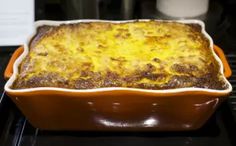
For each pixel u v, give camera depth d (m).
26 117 0.47
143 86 0.43
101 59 0.46
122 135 0.48
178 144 0.46
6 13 0.64
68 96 0.42
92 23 0.54
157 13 0.69
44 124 0.47
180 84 0.43
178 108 0.43
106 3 0.77
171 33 0.52
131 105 0.43
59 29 0.52
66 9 0.72
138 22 0.54
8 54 0.63
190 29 0.53
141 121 0.46
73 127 0.47
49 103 0.43
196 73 0.44
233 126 0.48
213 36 0.67
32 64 0.46
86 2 0.68
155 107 0.43
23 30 0.64
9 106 0.52
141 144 0.46
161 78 0.44
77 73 0.44
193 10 0.65
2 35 0.64
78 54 0.47
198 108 0.43
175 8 0.65
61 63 0.45
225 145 0.46
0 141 0.47
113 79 0.43
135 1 0.75
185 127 0.47
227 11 0.77
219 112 0.51
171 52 0.48
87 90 0.41
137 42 0.50
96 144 0.46
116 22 0.55
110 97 0.42
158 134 0.48
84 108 0.44
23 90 0.41
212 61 0.47
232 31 0.71
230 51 0.64
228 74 0.45
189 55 0.47
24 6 0.65
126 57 0.47
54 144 0.46
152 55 0.47
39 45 0.49
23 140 0.47
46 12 0.75
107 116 0.45
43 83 0.43
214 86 0.43
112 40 0.50
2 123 0.50
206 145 0.46
